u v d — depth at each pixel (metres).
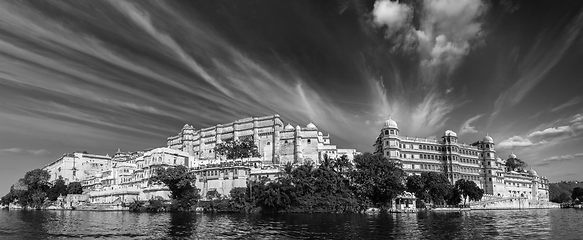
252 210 125.50
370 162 139.62
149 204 142.25
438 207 147.62
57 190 193.50
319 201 126.69
